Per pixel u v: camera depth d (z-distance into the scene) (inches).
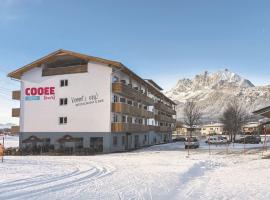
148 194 499.8
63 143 1889.8
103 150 1811.0
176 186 593.9
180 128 5315.0
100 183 607.8
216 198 481.7
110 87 1838.1
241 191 543.8
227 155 1471.5
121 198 462.9
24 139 1973.4
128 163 1089.4
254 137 2802.7
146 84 2439.7
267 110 1347.2
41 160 1266.0
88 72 1887.3
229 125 3410.4
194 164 1008.9
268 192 533.6
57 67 1991.9
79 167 950.4
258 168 931.3
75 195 474.9
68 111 1907.0
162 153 1665.8
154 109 2871.6
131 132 2080.5
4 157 1488.7
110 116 1825.8
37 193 485.7
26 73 2026.3
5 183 587.2
